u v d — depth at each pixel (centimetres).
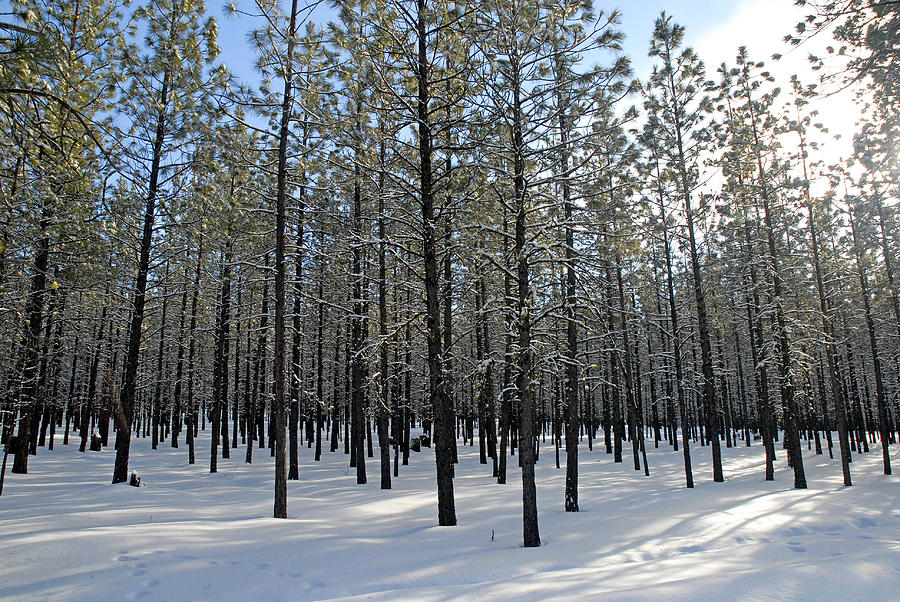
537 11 951
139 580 638
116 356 3067
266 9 1166
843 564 706
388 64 1098
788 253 2194
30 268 1431
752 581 633
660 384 3469
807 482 1973
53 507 1195
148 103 1452
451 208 1179
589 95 1041
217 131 1189
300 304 2152
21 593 588
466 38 1036
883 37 683
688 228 2028
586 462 2970
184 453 3020
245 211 1405
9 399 1595
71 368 2912
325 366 3142
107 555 716
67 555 710
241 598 613
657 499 1526
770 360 2012
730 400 4366
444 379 1144
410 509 1302
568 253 1276
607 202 1123
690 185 1941
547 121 1029
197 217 1535
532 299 953
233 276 1933
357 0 1047
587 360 2164
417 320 1331
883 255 2325
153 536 821
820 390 3356
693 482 1936
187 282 2152
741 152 2069
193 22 1456
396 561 784
